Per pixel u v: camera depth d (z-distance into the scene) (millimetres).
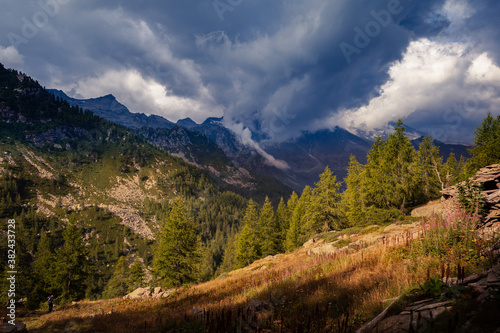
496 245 6430
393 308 4902
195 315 8984
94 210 182875
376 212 32562
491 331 3043
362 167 46188
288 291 10078
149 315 13000
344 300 7172
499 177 14312
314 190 46656
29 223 148000
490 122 36875
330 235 32844
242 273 27422
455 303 4094
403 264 8172
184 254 32156
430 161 45469
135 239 164500
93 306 20906
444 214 10148
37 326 13898
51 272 35344
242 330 6082
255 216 57000
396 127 40094
